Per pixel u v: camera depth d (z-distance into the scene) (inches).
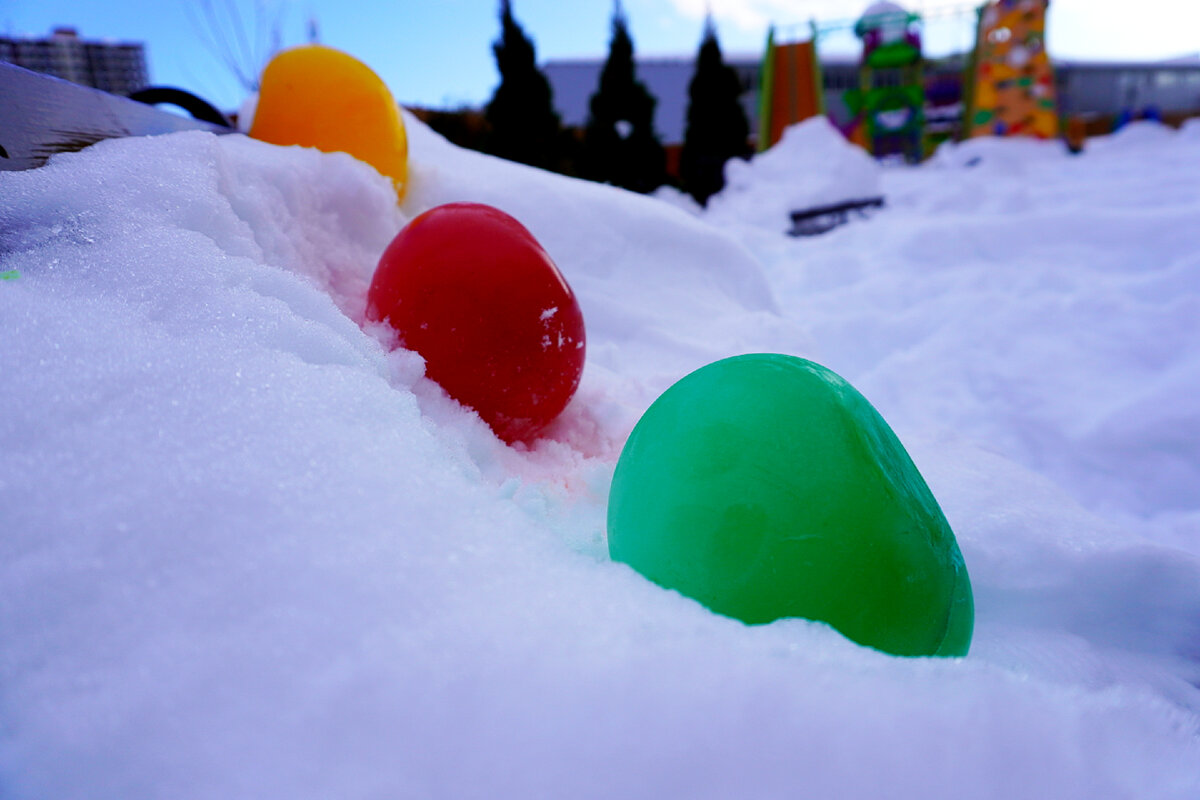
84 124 19.7
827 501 11.8
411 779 7.1
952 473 20.9
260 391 11.3
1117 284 53.7
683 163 167.3
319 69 27.1
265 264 17.6
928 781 7.8
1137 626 17.1
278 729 7.4
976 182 107.2
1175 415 36.0
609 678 8.1
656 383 25.8
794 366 13.7
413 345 18.0
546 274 19.0
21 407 10.2
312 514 9.5
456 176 32.6
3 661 7.8
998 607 17.3
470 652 8.2
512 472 18.0
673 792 7.4
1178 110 266.4
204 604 8.3
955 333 49.0
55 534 8.8
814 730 7.9
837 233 88.6
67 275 13.8
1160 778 8.3
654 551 12.4
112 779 7.0
